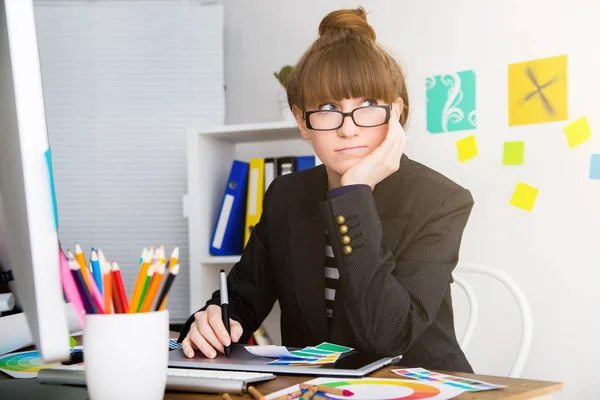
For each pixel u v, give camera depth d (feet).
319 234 4.07
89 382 2.28
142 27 9.03
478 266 5.55
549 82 6.64
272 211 4.56
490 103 7.02
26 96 2.13
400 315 3.28
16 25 2.11
